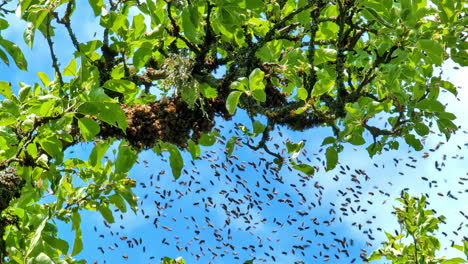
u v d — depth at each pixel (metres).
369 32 6.72
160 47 6.31
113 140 5.55
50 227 6.17
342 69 6.10
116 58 6.24
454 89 6.14
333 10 6.33
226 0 5.32
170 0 5.89
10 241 6.06
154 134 5.53
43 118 5.04
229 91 6.02
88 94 4.82
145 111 5.55
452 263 6.95
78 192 6.16
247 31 6.57
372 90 7.15
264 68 6.39
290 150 6.17
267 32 6.18
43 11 5.03
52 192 6.41
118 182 6.26
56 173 5.60
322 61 6.14
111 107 4.88
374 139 6.41
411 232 7.24
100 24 5.96
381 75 5.98
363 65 6.52
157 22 6.25
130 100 6.07
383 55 5.96
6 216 6.09
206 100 5.91
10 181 5.54
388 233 7.43
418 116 6.27
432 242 7.11
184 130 5.71
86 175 6.23
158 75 6.28
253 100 6.16
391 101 6.52
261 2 5.34
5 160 5.28
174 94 5.72
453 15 5.82
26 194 5.73
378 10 5.84
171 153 5.93
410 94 6.74
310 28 6.24
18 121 5.28
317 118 6.18
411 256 7.29
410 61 6.17
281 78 7.07
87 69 5.15
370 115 5.81
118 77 5.93
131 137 5.47
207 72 6.10
